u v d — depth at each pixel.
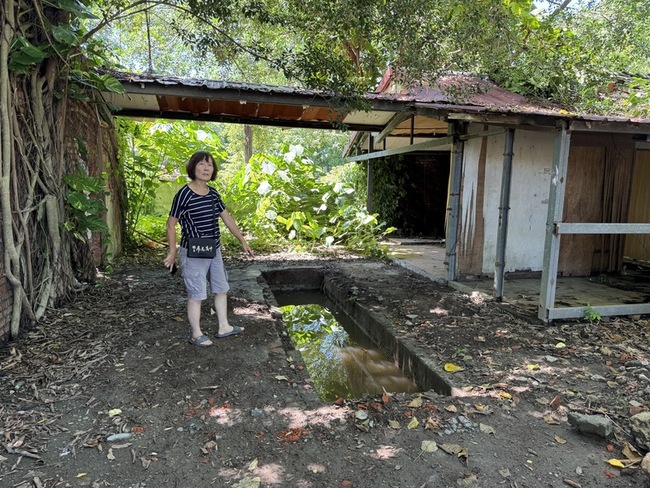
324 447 2.55
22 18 4.22
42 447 2.46
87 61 5.32
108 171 7.34
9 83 3.93
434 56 5.15
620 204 7.06
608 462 2.47
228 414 2.87
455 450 2.54
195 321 3.89
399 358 4.31
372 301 5.75
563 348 4.05
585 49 7.78
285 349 4.12
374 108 5.86
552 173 4.61
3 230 3.75
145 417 2.79
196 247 3.70
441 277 6.89
